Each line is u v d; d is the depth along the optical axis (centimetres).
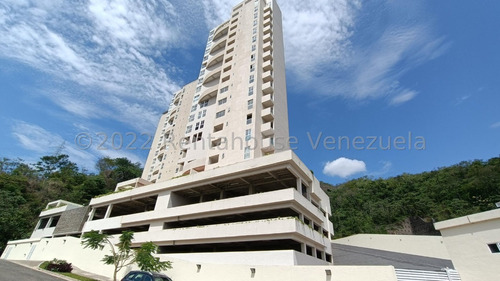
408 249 2905
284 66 4397
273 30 4450
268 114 3291
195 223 2712
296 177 2378
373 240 3256
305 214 2286
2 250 3750
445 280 1181
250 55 3988
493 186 4812
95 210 3538
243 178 2491
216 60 4638
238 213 2269
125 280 1212
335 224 5666
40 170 6944
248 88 3584
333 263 2627
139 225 2883
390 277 1089
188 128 4169
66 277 1722
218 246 2461
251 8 4750
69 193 5747
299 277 1293
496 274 1071
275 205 2081
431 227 4456
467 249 1186
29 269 1778
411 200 5647
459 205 4800
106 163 7956
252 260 1794
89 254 2247
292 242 2158
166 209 2661
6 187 4916
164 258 1798
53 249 2700
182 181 2738
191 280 1597
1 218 3850
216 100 3925
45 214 4072
